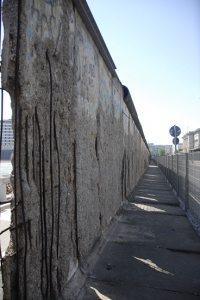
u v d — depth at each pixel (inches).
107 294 123.3
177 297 123.1
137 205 335.0
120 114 300.4
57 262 109.0
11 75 82.4
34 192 90.9
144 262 160.7
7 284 82.4
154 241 199.0
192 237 209.9
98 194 181.5
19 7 82.6
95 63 175.9
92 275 140.4
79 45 139.8
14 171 83.9
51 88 101.8
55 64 107.1
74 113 130.0
